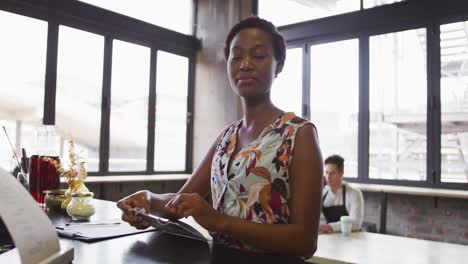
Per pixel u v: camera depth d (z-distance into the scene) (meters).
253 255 0.90
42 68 4.64
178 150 6.20
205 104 6.23
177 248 0.96
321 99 5.32
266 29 0.99
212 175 1.04
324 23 5.25
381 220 4.60
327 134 5.27
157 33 5.82
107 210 1.67
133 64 5.61
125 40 5.48
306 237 0.85
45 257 0.70
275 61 1.01
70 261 0.77
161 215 1.08
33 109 4.56
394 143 4.78
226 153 1.01
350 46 5.12
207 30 6.26
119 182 4.99
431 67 4.54
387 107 4.84
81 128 5.03
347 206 3.13
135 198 1.09
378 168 4.87
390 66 4.84
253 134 0.99
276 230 0.84
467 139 4.32
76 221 1.36
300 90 5.49
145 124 5.77
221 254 0.91
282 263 0.84
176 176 5.63
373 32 4.93
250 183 0.92
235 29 1.03
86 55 5.08
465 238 4.20
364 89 4.98
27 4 4.46
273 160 0.91
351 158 5.08
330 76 5.27
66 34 4.88
